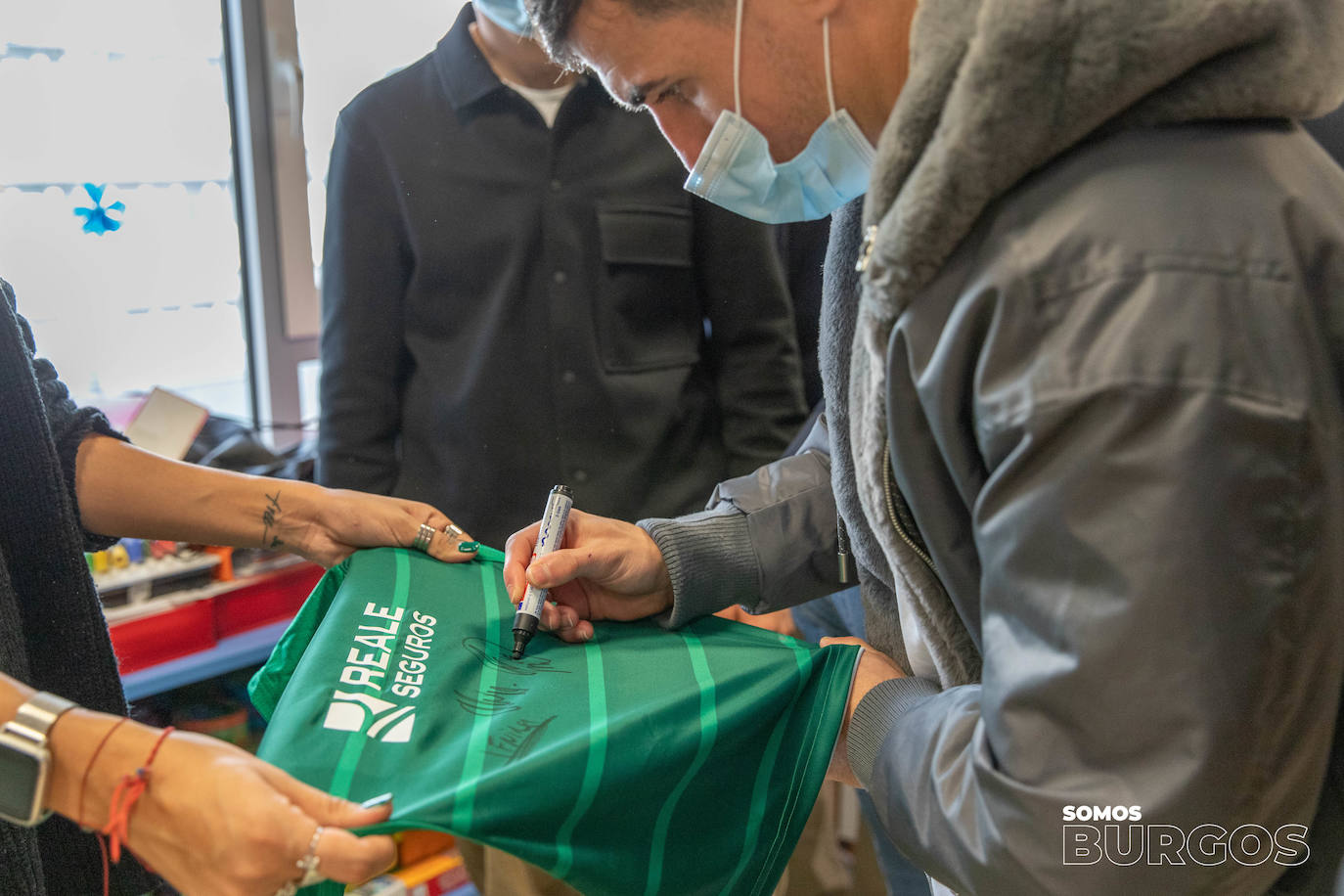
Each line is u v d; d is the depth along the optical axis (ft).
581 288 5.03
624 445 5.14
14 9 6.04
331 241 5.05
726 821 2.77
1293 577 1.79
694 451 5.32
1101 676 1.82
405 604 3.28
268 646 5.96
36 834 2.75
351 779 2.39
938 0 2.14
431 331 5.15
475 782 2.34
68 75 6.32
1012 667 1.96
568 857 2.40
